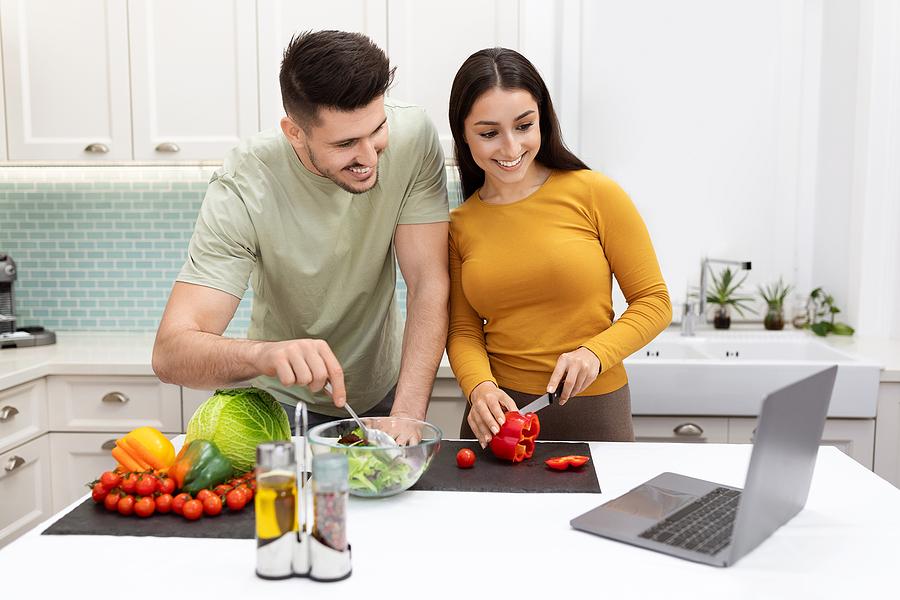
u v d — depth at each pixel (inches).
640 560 32.3
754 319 105.5
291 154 54.5
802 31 101.0
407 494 40.6
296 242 56.5
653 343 94.2
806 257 105.7
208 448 38.9
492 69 49.7
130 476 38.2
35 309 104.4
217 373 43.6
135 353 87.7
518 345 54.7
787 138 102.7
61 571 31.4
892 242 94.3
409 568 31.5
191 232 102.0
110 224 102.5
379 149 48.7
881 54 92.1
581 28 99.7
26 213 102.9
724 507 37.7
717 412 77.4
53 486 84.1
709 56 100.9
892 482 77.2
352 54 44.9
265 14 86.0
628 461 46.3
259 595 29.2
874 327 96.0
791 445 33.8
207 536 34.8
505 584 30.0
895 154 93.2
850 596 29.1
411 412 51.5
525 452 46.4
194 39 87.0
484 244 54.8
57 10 87.7
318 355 39.9
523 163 51.7
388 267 61.9
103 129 88.8
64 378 82.7
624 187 102.9
